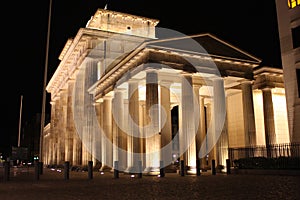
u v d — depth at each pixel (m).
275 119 43.25
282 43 36.53
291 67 35.12
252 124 36.91
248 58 37.50
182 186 16.88
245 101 37.56
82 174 32.09
